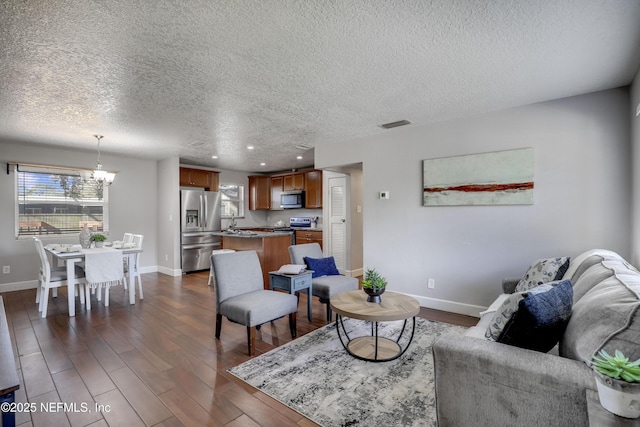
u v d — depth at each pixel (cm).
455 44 196
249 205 801
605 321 118
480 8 161
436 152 364
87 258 367
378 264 417
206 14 165
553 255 293
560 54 209
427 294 375
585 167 278
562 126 288
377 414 180
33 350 266
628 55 209
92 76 238
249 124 369
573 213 283
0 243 459
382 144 413
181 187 663
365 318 220
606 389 90
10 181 466
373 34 185
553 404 114
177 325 326
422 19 170
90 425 173
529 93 277
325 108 314
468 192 339
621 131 262
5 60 212
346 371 228
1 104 296
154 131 396
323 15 166
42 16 164
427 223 374
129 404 191
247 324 253
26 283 478
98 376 224
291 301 288
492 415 127
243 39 190
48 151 491
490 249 330
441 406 139
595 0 154
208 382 215
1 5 154
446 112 328
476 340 141
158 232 626
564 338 141
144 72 233
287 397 197
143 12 162
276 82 252
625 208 260
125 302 412
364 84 257
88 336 296
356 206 595
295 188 721
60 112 320
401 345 271
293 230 702
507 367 123
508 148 316
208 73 235
